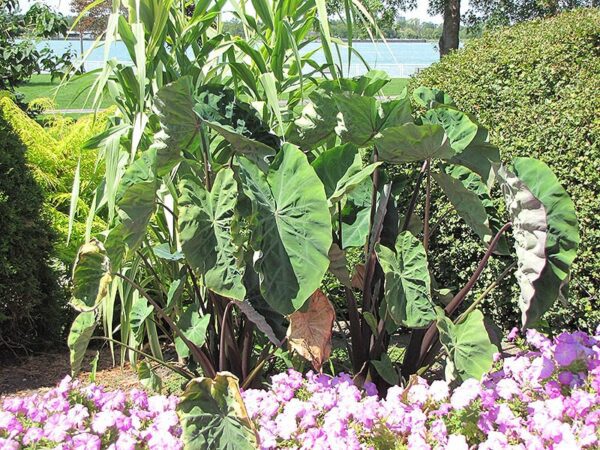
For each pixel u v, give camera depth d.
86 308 2.54
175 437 2.23
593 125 3.83
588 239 3.79
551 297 2.58
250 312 2.63
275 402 2.38
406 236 2.79
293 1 3.22
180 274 3.16
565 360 2.46
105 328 3.64
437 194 4.51
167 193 3.23
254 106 3.22
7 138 4.01
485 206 3.25
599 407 2.25
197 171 2.96
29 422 2.37
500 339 3.17
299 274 2.53
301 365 2.99
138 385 3.55
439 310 2.64
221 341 2.86
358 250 4.36
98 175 5.22
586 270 3.83
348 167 2.87
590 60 4.51
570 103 4.07
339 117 2.92
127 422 2.25
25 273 3.98
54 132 6.23
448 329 2.62
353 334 3.03
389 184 3.00
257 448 2.08
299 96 3.53
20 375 3.82
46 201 4.79
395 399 2.31
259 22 3.57
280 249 2.54
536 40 4.87
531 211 2.39
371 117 2.87
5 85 7.79
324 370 3.50
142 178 2.68
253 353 3.29
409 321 2.65
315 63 3.51
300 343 2.66
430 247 4.59
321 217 2.53
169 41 3.37
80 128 5.55
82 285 2.55
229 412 2.16
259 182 2.59
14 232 3.94
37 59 7.61
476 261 4.36
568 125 3.94
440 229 4.50
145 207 2.52
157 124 3.24
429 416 2.30
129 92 3.21
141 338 3.74
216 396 2.17
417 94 3.31
